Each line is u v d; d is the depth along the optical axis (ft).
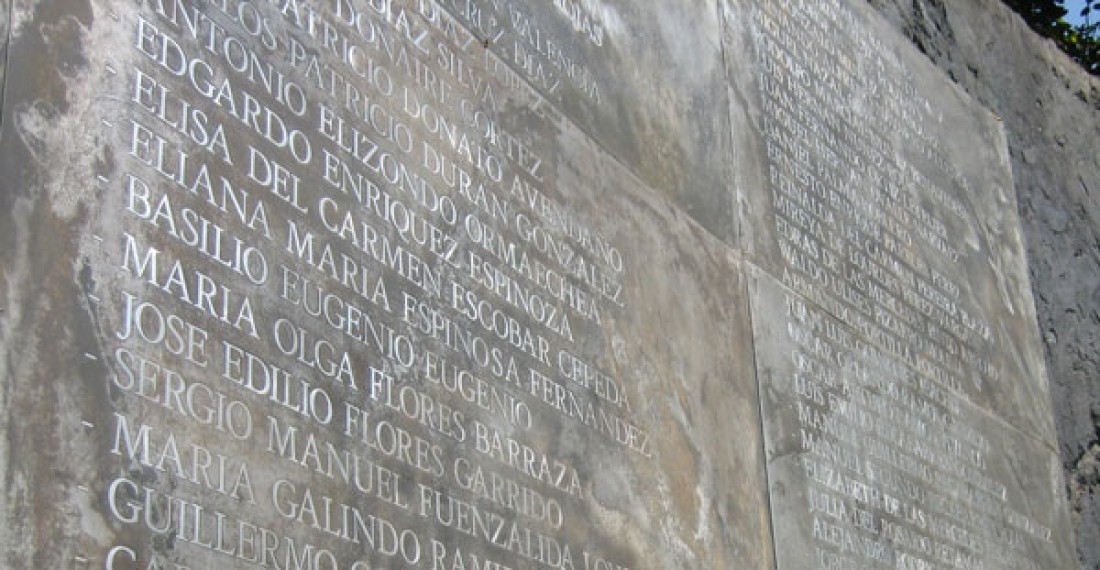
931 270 23.21
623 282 16.55
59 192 10.89
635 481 15.61
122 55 11.68
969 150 25.84
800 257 20.18
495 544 13.51
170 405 11.05
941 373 22.35
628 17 18.47
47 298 10.56
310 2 13.62
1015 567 22.25
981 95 27.35
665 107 18.57
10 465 10.02
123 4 11.83
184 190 11.77
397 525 12.59
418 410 13.20
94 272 10.91
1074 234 28.09
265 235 12.32
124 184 11.34
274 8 13.20
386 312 13.24
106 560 10.34
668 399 16.60
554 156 16.19
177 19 12.23
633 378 16.14
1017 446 23.61
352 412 12.53
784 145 20.86
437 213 14.23
